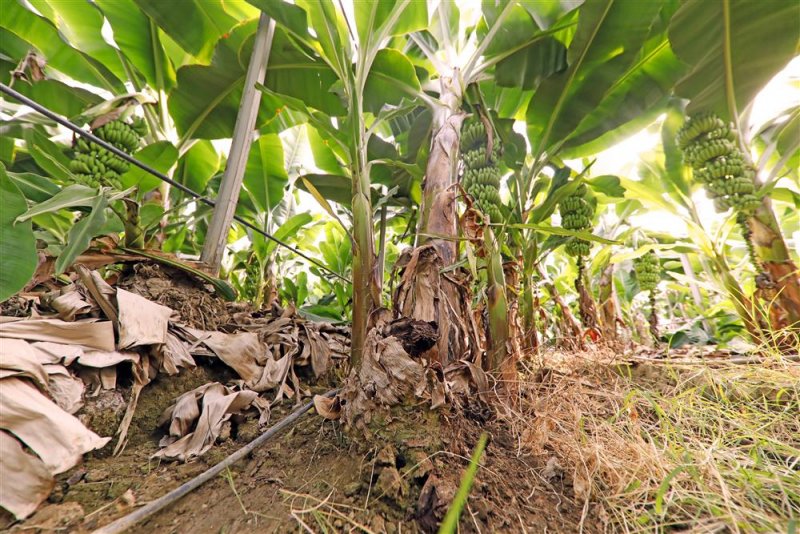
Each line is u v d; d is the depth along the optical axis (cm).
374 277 90
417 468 51
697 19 130
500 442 66
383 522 45
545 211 146
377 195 169
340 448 60
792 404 74
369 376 59
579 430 66
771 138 165
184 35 146
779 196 172
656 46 156
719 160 153
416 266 73
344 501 48
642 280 198
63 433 51
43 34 153
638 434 68
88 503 48
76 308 72
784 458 63
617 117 171
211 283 113
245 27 145
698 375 92
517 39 150
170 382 78
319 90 167
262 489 52
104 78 163
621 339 165
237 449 64
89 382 66
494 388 75
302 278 276
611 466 57
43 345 60
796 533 43
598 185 155
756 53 134
